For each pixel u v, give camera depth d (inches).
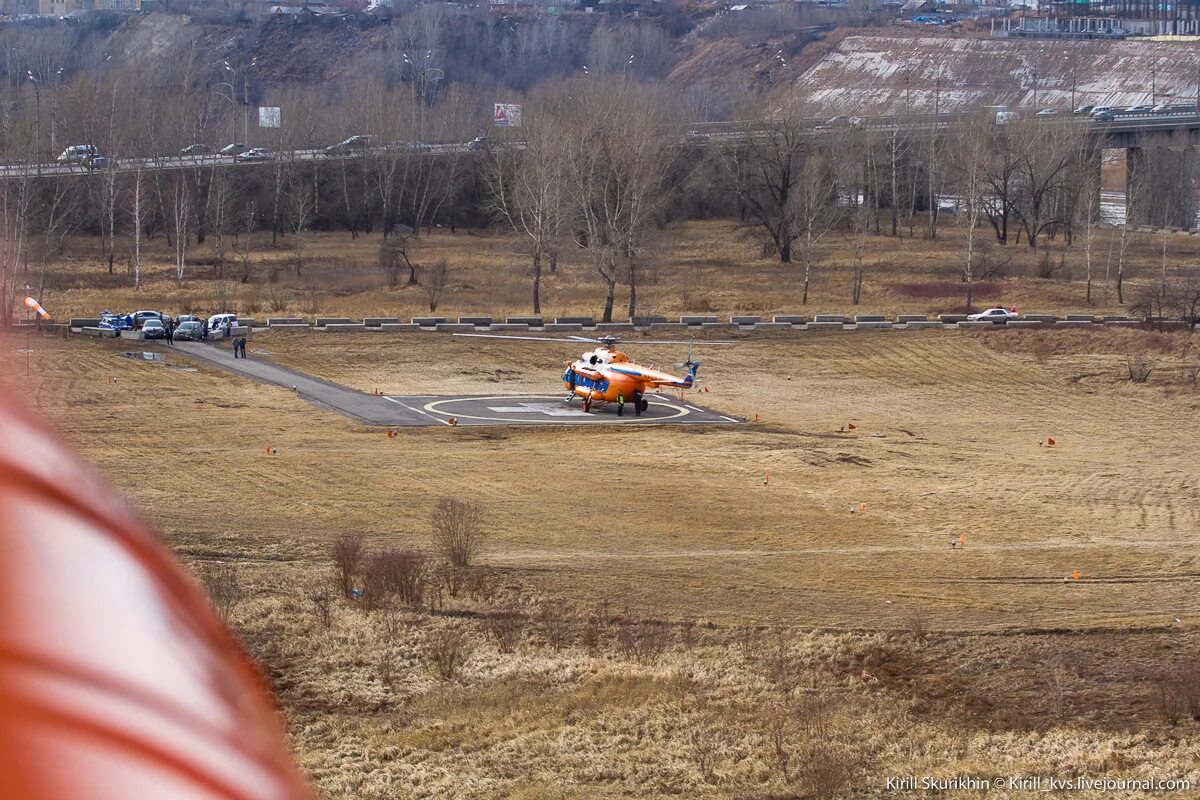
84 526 225.6
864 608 5871.1
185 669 214.5
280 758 212.4
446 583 5954.7
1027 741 4434.1
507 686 4778.5
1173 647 5428.2
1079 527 7421.3
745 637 5433.1
